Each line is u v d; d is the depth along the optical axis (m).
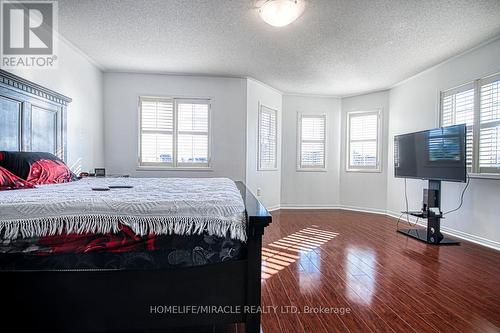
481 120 3.32
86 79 3.88
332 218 4.76
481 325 1.62
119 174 4.41
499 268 2.51
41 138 2.82
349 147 5.74
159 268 1.20
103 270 1.18
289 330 1.56
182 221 1.20
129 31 3.08
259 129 5.03
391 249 3.05
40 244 1.16
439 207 3.34
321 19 2.75
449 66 3.76
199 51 3.60
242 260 1.24
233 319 1.24
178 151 4.65
